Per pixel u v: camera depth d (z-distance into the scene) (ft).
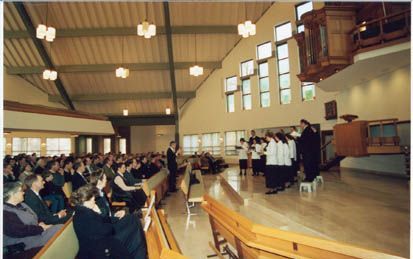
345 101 33.01
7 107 25.40
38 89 50.03
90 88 51.11
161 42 45.37
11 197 10.27
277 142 19.27
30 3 37.60
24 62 45.37
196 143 55.88
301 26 40.01
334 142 25.34
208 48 48.57
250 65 47.98
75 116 36.06
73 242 9.08
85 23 41.50
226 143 51.65
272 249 6.55
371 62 21.93
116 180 18.79
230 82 51.08
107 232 9.29
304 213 12.78
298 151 23.09
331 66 24.47
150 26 29.32
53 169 19.67
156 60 47.98
